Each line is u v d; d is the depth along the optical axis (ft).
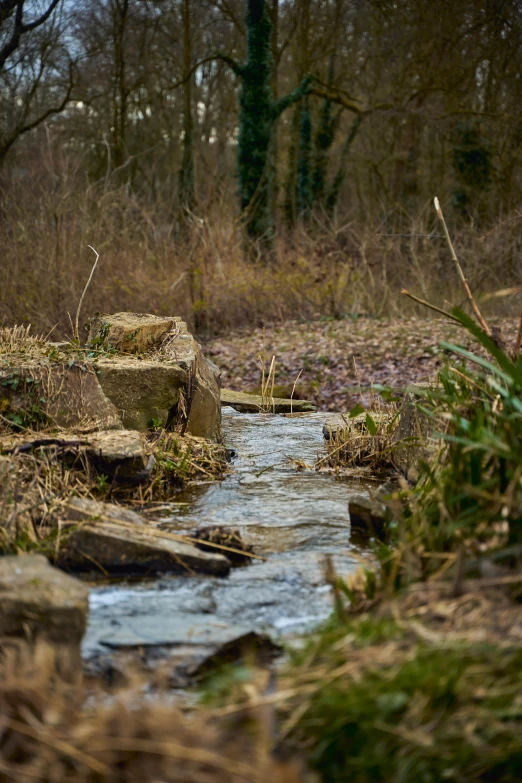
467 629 9.08
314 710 8.25
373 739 7.93
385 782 7.68
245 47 98.12
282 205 92.99
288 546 15.29
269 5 86.38
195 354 24.26
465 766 7.61
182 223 65.26
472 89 78.84
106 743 7.38
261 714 8.08
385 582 11.17
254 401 33.94
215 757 7.28
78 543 13.62
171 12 90.07
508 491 10.77
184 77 84.17
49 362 21.31
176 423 22.88
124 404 21.48
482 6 72.28
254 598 12.64
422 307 57.41
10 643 9.85
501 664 8.38
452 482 11.97
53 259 50.01
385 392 14.52
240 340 51.85
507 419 11.57
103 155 93.50
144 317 26.99
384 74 88.38
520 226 61.57
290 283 59.06
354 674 8.51
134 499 17.98
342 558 14.43
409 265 62.18
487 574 9.80
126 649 10.62
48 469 17.07
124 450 18.07
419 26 76.13
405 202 85.46
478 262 59.41
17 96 72.54
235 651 10.61
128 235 57.21
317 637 10.12
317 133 90.12
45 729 7.67
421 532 11.89
